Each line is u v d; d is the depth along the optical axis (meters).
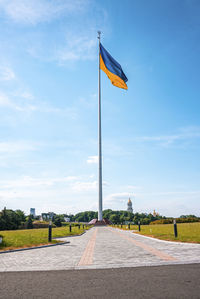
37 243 16.23
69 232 30.75
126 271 7.26
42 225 86.38
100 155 83.38
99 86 82.81
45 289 5.58
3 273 7.42
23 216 108.31
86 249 13.40
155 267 7.68
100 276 6.73
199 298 4.73
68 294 5.17
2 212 74.88
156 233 22.48
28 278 6.70
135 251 11.72
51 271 7.61
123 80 49.72
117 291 5.29
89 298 4.88
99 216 81.06
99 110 83.38
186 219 54.00
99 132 83.19
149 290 5.29
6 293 5.32
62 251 12.80
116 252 11.57
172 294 4.98
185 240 15.38
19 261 9.59
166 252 10.96
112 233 30.53
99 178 82.94
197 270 7.05
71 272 7.38
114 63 50.00
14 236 18.95
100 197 82.12
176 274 6.62
